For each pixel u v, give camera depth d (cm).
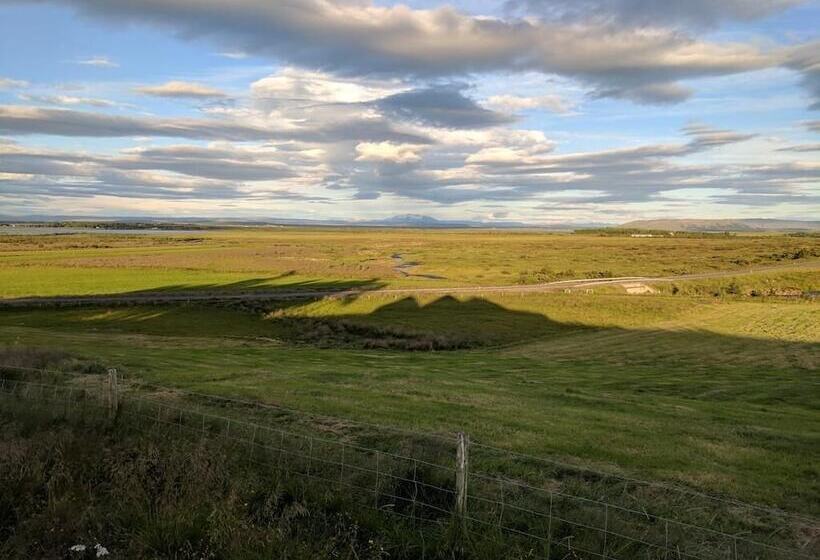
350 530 691
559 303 6744
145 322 5709
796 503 895
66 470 803
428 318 6009
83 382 1662
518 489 856
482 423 1340
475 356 4150
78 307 6334
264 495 784
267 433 1070
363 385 2044
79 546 629
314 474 866
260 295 7144
